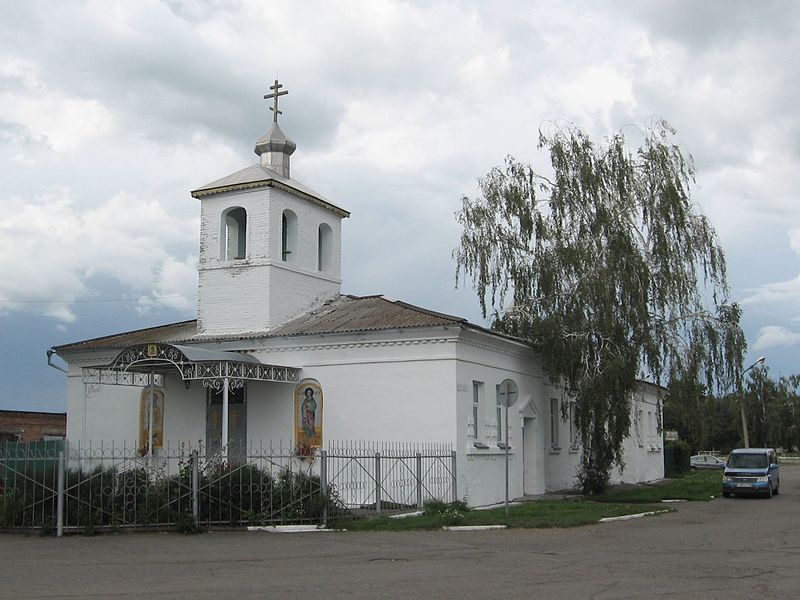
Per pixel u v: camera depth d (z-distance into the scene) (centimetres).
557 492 3141
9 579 1177
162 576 1203
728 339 3042
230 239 2992
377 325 2492
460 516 1998
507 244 3259
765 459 3306
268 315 2759
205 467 1823
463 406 2416
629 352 2861
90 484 1744
